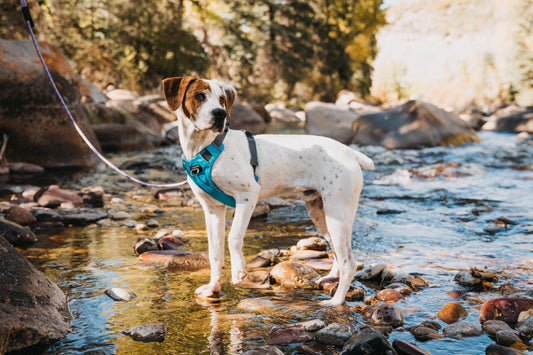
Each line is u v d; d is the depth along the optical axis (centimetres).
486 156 1138
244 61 3269
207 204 339
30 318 272
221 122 295
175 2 2791
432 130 1343
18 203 629
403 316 298
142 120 1560
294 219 589
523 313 289
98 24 2470
